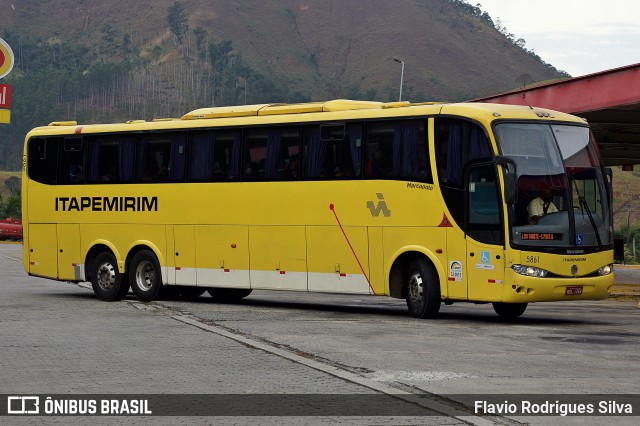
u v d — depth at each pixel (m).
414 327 18.28
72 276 25.77
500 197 18.78
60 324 18.73
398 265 20.48
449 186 19.52
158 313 21.20
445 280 19.56
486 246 18.95
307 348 15.00
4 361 13.70
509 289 18.67
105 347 15.17
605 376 12.34
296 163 22.00
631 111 29.69
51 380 12.08
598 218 19.48
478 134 19.20
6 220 84.25
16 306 23.06
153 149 24.55
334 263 21.30
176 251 24.00
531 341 16.08
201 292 26.66
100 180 25.36
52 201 26.17
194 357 14.04
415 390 11.29
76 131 25.89
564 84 29.11
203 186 23.55
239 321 19.39
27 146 26.77
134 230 24.72
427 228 19.83
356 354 14.32
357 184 20.94
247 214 22.73
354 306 24.44
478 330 17.80
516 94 31.31
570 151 19.59
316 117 21.75
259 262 22.55
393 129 20.48
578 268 19.05
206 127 23.62
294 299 27.47
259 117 22.75
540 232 18.81
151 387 11.54
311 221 21.66
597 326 18.91
